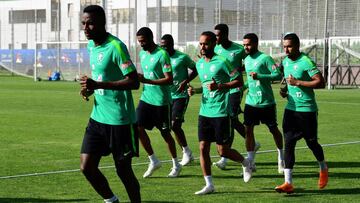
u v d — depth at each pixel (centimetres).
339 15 4350
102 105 698
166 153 1232
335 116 1980
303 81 862
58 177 965
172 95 1090
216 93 860
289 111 878
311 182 943
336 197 833
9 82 4194
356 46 4075
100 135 700
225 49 1134
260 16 4784
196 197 831
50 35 5603
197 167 1076
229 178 978
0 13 6012
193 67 1091
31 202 795
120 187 895
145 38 999
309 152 1242
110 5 5131
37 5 5769
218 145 884
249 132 1038
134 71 680
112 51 681
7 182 924
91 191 863
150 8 5019
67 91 3216
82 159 700
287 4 4650
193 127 1680
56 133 1524
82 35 5184
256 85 1035
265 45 4284
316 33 4219
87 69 4462
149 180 956
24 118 1881
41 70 4812
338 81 3747
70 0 5331
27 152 1220
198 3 4912
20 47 5919
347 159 1153
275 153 1232
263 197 833
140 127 988
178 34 4853
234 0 4875
